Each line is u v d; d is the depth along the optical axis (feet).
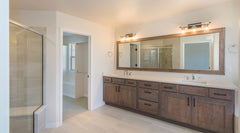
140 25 10.95
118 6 7.43
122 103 10.23
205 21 8.04
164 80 8.23
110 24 11.09
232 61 7.30
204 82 7.80
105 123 8.15
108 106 11.27
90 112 9.93
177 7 7.70
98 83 11.09
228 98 6.09
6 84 1.51
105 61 11.75
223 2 7.07
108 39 12.01
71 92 14.66
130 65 11.70
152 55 10.41
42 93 7.78
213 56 7.88
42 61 7.77
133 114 9.56
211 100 6.56
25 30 6.95
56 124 7.82
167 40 9.61
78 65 14.34
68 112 9.95
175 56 9.30
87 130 7.32
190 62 8.71
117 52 12.56
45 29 7.81
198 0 6.79
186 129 7.43
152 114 8.89
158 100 8.39
